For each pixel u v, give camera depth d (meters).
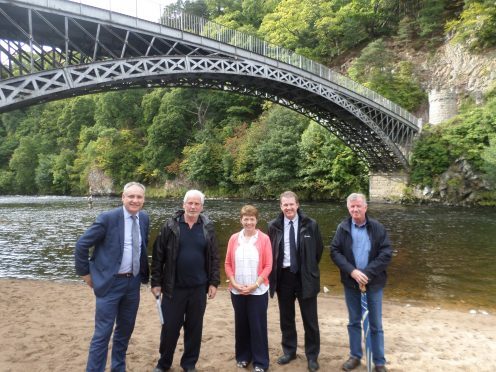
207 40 24.72
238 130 55.31
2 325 6.24
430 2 51.28
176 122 59.91
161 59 22.25
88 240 3.95
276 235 4.66
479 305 8.25
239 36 27.58
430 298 8.73
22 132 91.12
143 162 63.88
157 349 5.18
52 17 19.61
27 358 4.80
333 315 7.28
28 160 81.56
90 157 69.25
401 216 25.59
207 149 53.72
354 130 37.12
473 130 33.09
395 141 37.62
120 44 25.08
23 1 17.27
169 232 4.29
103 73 20.56
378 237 4.42
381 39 50.94
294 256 4.54
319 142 42.22
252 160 47.53
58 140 81.56
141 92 72.81
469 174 32.59
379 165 39.62
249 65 26.98
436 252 13.79
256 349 4.45
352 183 41.75
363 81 49.25
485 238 16.50
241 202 42.31
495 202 30.97
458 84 43.59
